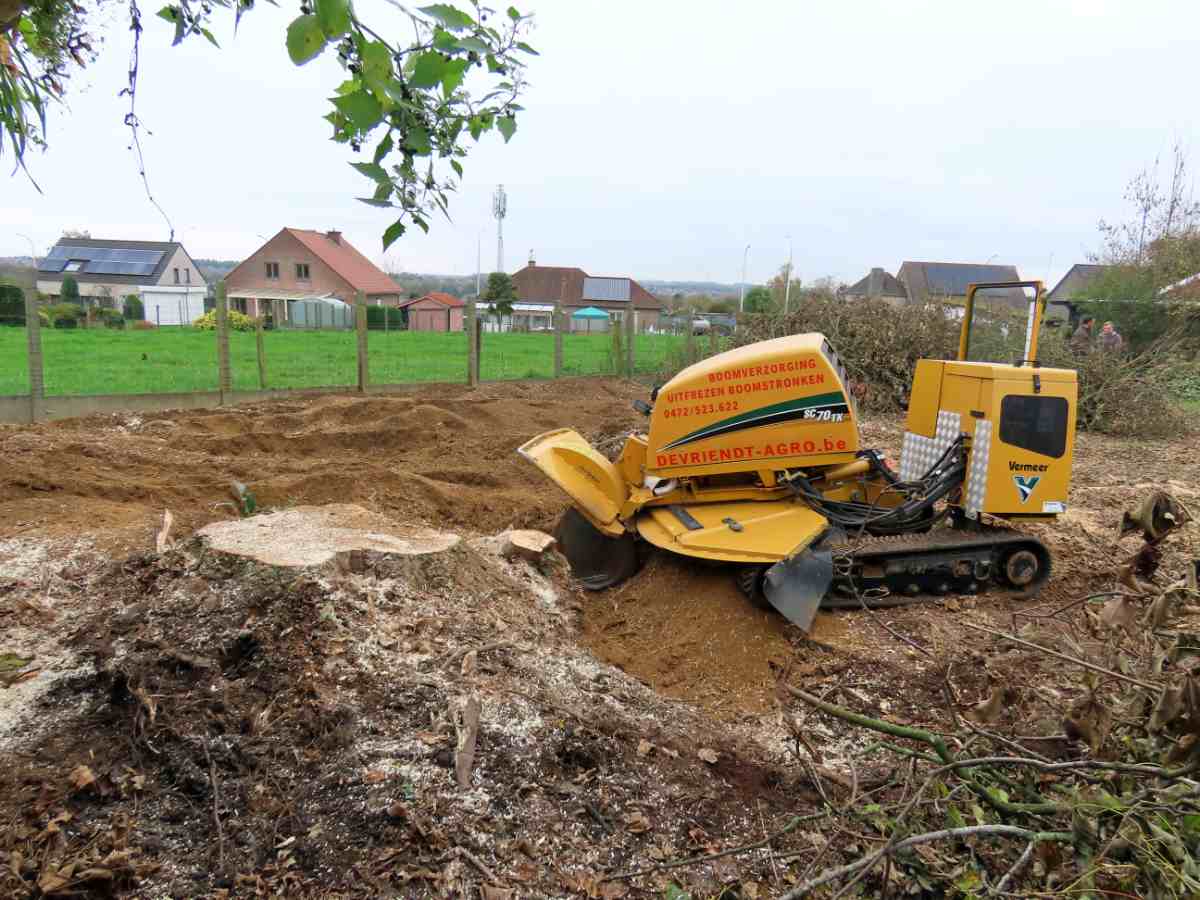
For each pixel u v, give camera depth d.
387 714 3.63
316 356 17.20
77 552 5.25
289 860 2.93
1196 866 2.60
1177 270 20.62
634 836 3.28
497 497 7.88
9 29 2.00
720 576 5.44
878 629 5.32
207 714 3.53
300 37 1.64
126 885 2.82
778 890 3.08
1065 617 5.44
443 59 1.75
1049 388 5.38
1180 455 11.63
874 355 14.16
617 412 12.61
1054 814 3.05
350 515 5.43
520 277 70.25
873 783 3.71
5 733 3.46
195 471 7.75
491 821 3.18
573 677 4.40
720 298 70.19
